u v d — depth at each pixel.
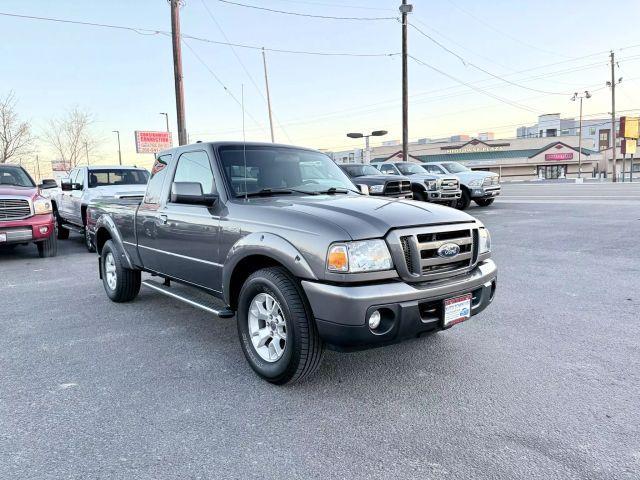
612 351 3.89
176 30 15.77
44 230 9.21
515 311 5.02
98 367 3.82
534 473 2.35
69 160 35.50
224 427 2.86
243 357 4.00
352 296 2.87
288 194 4.12
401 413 2.98
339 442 2.67
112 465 2.49
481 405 3.05
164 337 4.54
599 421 2.82
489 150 73.69
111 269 5.88
